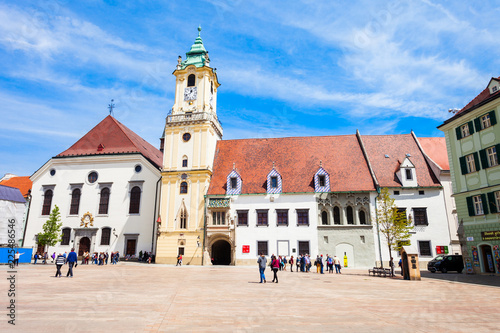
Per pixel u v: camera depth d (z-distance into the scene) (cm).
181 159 4594
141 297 1423
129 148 5094
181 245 4266
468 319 1051
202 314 1077
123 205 4788
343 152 4706
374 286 2025
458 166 3234
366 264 3916
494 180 2831
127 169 4916
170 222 4378
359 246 3975
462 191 3148
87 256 4150
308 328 905
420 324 970
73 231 4775
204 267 3722
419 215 4025
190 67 5016
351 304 1320
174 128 4731
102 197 4875
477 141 3028
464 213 3139
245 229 4181
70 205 4903
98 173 4956
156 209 4691
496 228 2788
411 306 1289
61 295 1429
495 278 2589
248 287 1867
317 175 4278
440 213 4006
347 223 4094
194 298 1423
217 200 4334
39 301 1262
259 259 2180
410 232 3966
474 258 2994
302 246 4056
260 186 4397
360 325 946
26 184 5828
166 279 2275
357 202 4119
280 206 4212
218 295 1525
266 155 4834
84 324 902
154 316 1030
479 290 1845
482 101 2941
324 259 3969
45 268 3244
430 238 3944
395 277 2750
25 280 2031
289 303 1323
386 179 4250
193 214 4341
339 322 984
